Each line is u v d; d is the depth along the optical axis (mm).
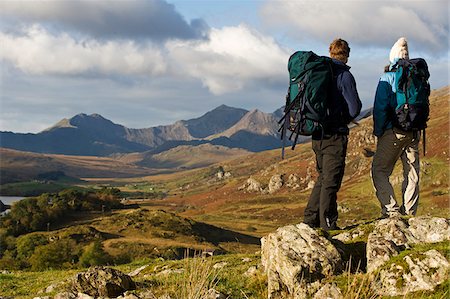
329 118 6023
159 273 7121
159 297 5516
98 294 5828
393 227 5984
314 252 5582
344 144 6207
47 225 113938
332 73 5973
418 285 5059
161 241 91688
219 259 7277
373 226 6199
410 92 6297
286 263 5484
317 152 6371
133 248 84812
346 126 6180
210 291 5410
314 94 5914
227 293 5641
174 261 7754
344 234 6242
